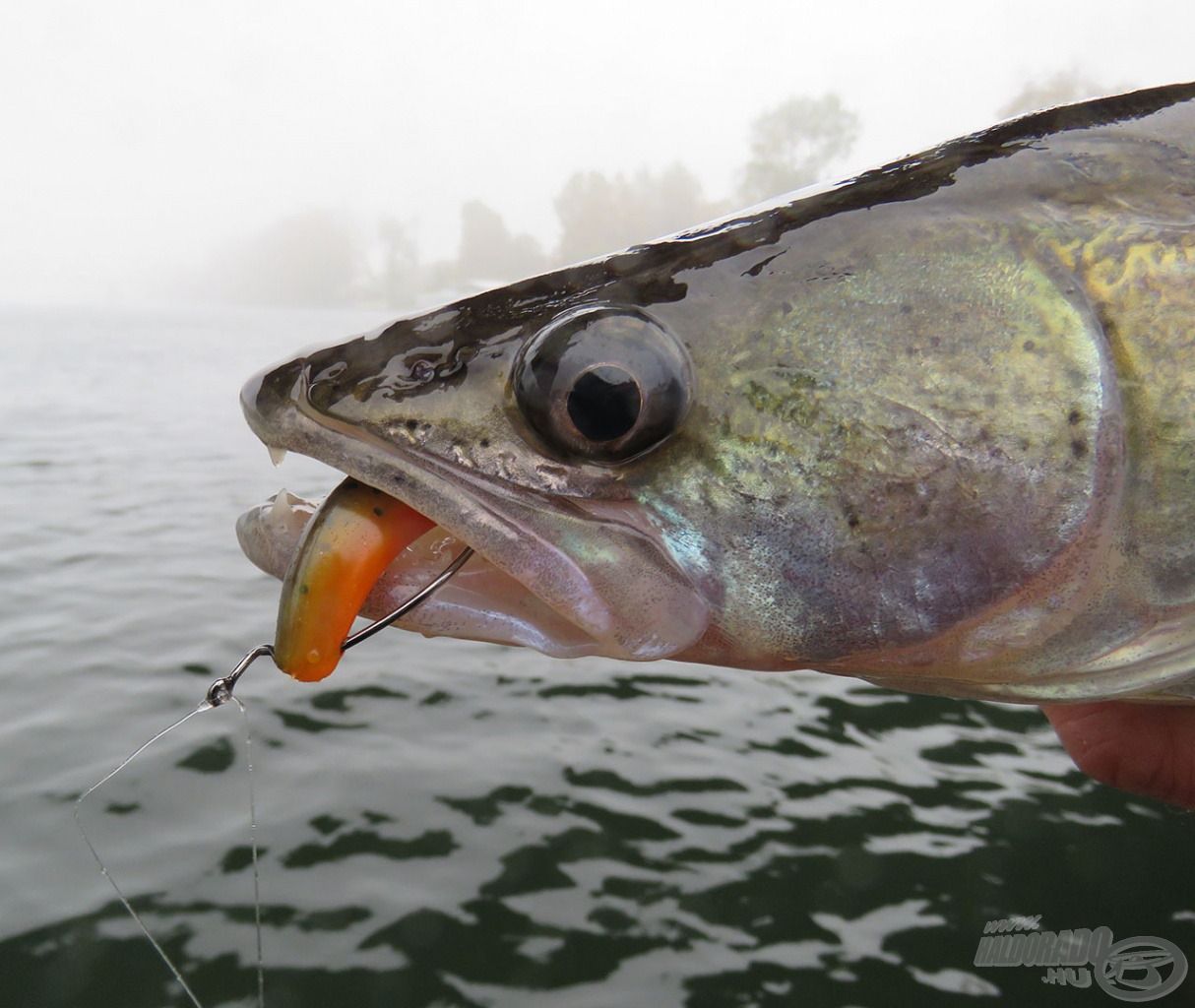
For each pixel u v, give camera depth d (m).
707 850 0.23
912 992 0.18
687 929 0.20
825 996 0.18
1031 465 0.09
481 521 0.09
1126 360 0.09
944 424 0.09
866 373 0.10
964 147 0.10
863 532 0.10
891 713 0.31
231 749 0.27
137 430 0.94
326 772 0.26
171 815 0.24
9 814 0.24
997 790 0.26
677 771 0.27
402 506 0.10
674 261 0.10
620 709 0.31
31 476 0.70
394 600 0.10
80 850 0.22
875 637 0.10
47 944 0.19
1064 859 0.23
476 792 0.25
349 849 0.23
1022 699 0.10
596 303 0.10
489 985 0.18
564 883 0.22
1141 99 0.10
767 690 0.33
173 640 0.36
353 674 0.33
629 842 0.23
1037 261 0.10
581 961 0.19
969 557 0.10
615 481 0.10
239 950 0.19
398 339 0.10
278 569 0.10
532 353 0.09
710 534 0.10
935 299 0.10
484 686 0.32
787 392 0.10
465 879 0.22
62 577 0.44
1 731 0.28
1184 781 0.12
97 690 0.31
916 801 0.26
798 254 0.10
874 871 0.22
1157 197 0.10
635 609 0.10
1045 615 0.10
